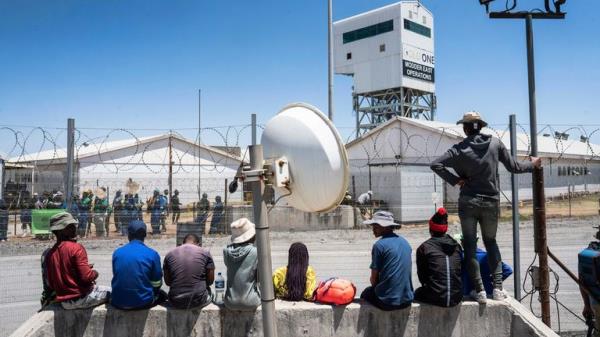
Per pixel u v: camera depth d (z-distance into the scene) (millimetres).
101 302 5199
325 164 2789
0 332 6242
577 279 5391
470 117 5199
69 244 5203
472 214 5242
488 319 5266
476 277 5316
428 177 19531
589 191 31359
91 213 15062
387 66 43594
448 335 5238
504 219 18906
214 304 5344
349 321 5188
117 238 14664
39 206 16391
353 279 9023
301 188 2865
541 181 5449
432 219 5434
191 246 5355
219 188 27109
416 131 25922
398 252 5137
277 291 5609
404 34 42938
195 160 26484
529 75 5621
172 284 5203
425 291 5301
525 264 10312
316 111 2941
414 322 5215
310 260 11016
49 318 5066
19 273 10039
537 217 5461
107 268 10352
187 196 26672
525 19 5645
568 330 6109
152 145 27641
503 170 22859
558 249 12016
